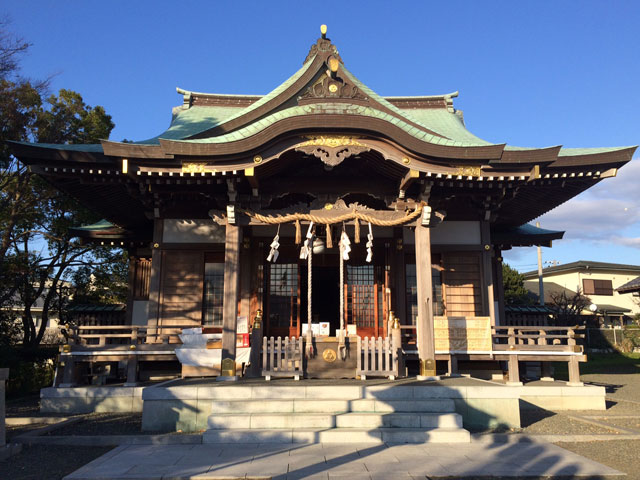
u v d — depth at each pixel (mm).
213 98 16703
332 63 11148
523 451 7188
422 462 6492
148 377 12688
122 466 6355
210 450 7195
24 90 15711
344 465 6328
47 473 6344
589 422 9430
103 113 25031
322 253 13953
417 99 16906
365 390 8750
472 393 8836
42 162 10539
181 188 11188
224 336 10258
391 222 11102
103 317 15234
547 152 10227
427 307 10750
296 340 10383
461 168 10430
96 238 15203
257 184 10758
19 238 22953
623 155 10789
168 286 12898
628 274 46406
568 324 34969
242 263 13398
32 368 19250
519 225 16281
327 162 10219
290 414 8070
